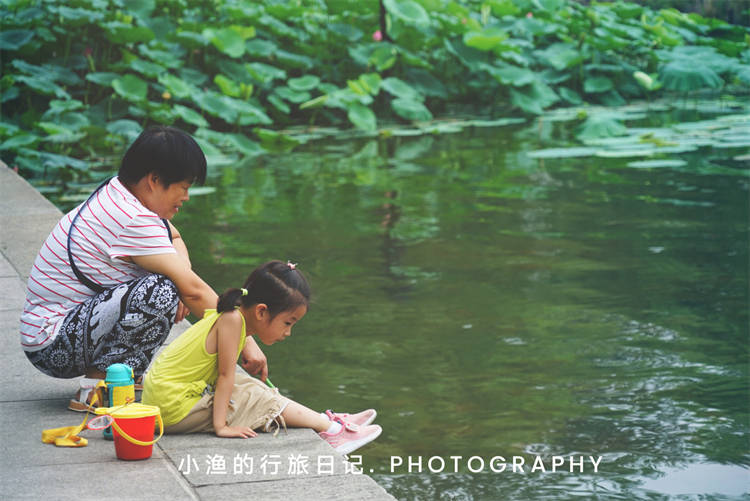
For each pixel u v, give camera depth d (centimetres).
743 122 1409
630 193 955
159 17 1488
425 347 541
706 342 548
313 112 1530
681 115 1501
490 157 1169
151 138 342
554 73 1688
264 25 1523
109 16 1330
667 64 1642
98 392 347
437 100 1692
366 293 639
